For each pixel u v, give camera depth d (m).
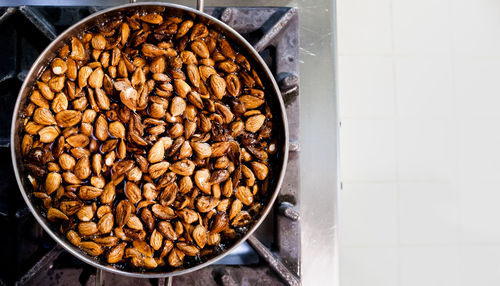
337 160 0.71
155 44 0.65
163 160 0.65
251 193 0.65
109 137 0.64
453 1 1.00
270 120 0.66
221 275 0.66
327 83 0.71
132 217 0.63
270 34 0.68
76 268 0.67
